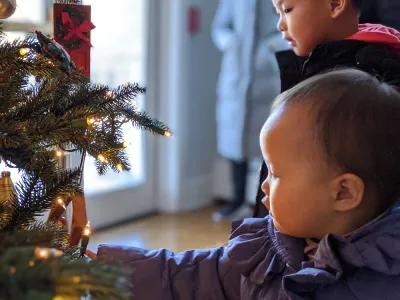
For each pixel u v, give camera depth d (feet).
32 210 2.63
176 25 9.20
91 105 2.98
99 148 2.92
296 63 3.58
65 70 2.95
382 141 2.38
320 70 3.30
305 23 3.39
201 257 2.83
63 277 1.72
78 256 2.63
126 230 8.59
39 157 2.67
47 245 2.03
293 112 2.46
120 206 8.97
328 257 2.35
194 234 8.46
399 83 3.16
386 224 2.44
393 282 2.40
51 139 2.71
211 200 10.35
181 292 2.75
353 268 2.45
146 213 9.53
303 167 2.43
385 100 2.44
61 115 2.90
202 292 2.76
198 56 9.77
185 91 9.53
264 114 8.61
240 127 8.78
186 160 9.78
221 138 9.20
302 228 2.51
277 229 2.64
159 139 9.62
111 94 3.16
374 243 2.40
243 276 2.68
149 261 2.78
